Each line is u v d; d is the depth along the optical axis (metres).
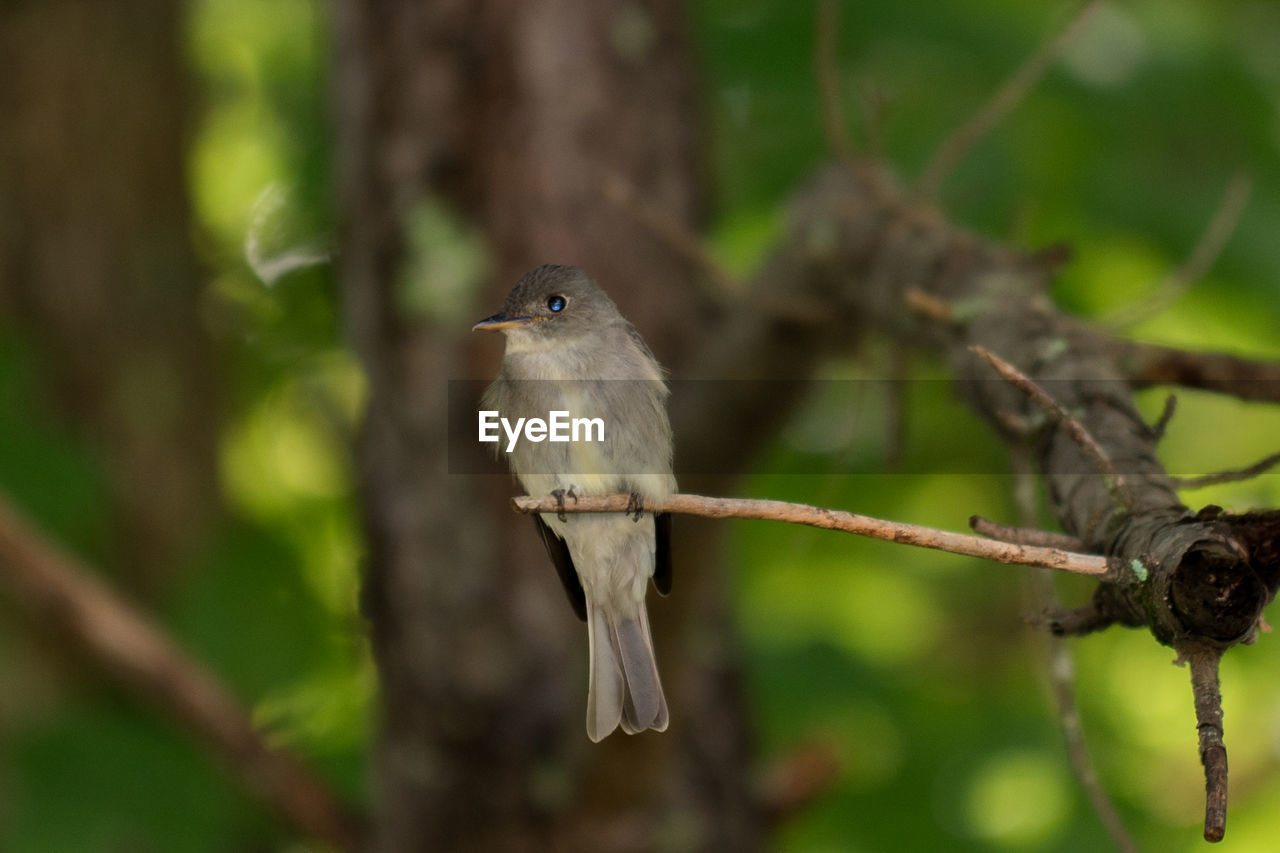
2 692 10.20
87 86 12.05
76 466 10.84
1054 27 11.17
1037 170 10.93
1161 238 11.01
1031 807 12.44
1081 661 13.50
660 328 9.38
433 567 9.32
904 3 11.25
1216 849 13.23
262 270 13.78
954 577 14.44
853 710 12.71
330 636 11.41
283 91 14.59
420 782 9.27
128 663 9.28
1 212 11.80
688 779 9.75
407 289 9.23
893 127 11.37
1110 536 4.12
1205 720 3.53
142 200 12.28
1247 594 3.64
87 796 9.77
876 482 13.48
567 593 7.69
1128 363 6.37
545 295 7.68
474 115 9.35
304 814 9.71
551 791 8.96
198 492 12.23
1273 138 11.28
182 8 12.99
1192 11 11.77
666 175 9.66
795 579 13.92
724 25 11.82
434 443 9.28
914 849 12.25
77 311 11.82
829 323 7.95
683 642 8.35
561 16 9.47
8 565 9.00
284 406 14.52
